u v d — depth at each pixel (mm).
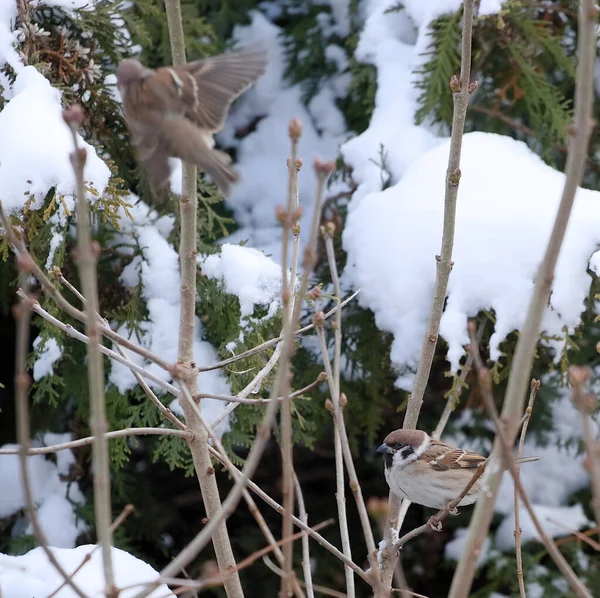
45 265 4242
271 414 2291
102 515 2150
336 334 3771
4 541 4875
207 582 2307
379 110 5035
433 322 3469
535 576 5281
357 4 5504
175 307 4652
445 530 5852
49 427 4984
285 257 2236
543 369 5184
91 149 4027
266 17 5812
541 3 5055
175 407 4539
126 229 4746
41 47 4348
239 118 5742
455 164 3285
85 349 4766
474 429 5543
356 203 4918
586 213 4449
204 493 3436
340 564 5668
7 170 3861
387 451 3889
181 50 3219
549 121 5008
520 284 4348
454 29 4914
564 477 5613
